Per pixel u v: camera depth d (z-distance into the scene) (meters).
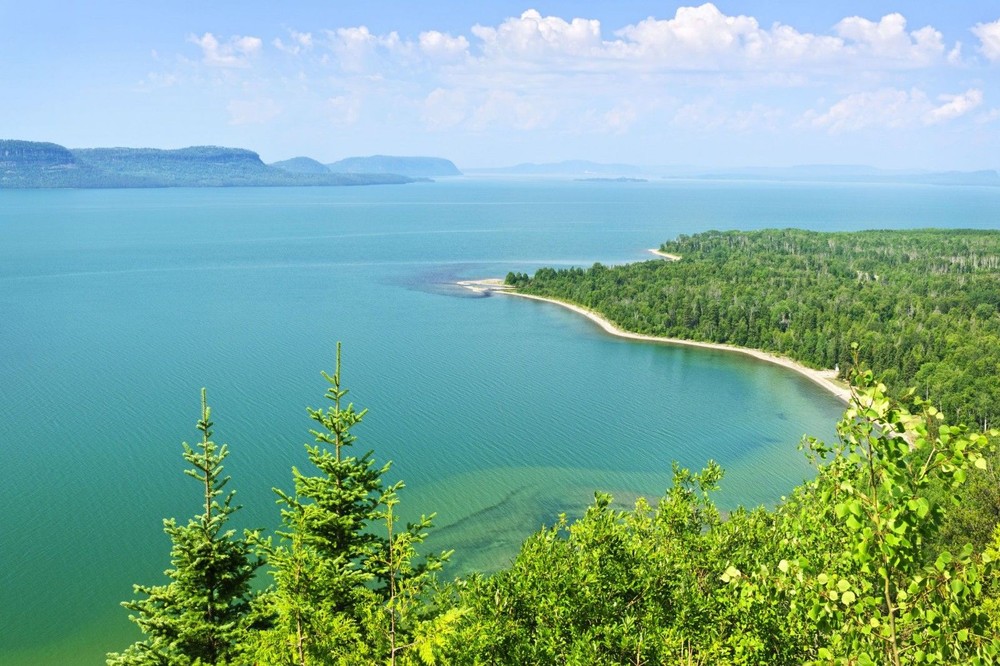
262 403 140.12
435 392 152.38
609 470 114.25
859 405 11.67
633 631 27.27
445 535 91.19
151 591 28.88
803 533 22.69
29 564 82.31
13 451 113.62
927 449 11.35
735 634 23.34
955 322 186.12
